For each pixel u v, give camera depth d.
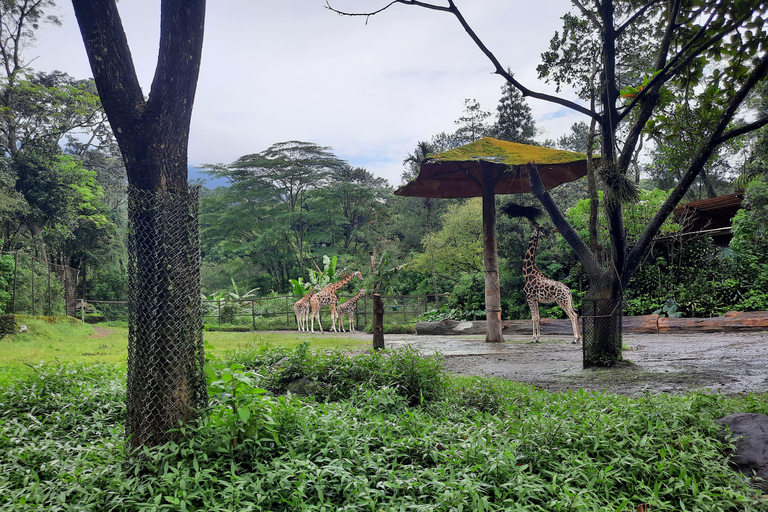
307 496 3.47
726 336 13.66
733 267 17.39
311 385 6.27
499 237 22.55
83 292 36.50
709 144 8.38
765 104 14.70
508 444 3.98
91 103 35.78
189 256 4.39
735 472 3.74
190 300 4.34
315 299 23.25
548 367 9.53
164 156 4.31
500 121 35.78
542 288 14.38
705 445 3.90
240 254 49.44
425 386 6.27
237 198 48.50
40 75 37.34
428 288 29.84
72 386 6.34
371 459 3.75
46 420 5.30
